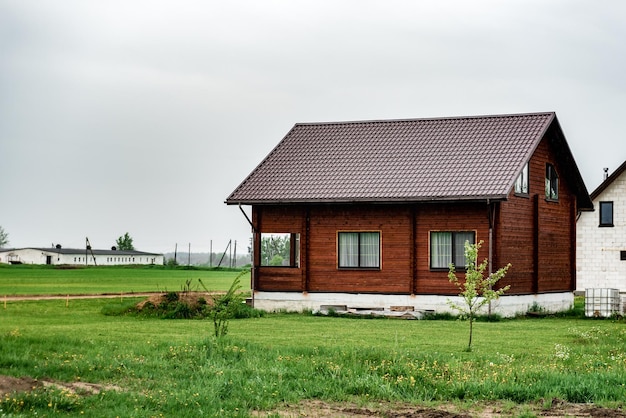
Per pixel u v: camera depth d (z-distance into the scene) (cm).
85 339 2448
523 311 3759
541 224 3947
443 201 3569
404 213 3719
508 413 1587
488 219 3547
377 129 4188
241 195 3941
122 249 17562
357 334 2805
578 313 3928
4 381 1725
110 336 2603
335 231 3844
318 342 2527
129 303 4094
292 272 3912
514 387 1734
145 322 3234
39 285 5897
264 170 4084
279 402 1669
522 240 3772
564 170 4203
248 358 2084
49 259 15200
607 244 5750
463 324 3259
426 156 3869
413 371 1888
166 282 6506
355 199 3712
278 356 2098
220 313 2534
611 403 1641
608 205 5772
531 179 3869
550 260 4034
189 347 2223
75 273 8475
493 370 1958
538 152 3944
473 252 2528
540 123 3866
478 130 3947
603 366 2064
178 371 1925
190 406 1600
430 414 1566
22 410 1541
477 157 3750
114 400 1625
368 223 3781
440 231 3659
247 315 3572
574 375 1870
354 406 1641
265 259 3997
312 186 3888
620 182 5728
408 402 1678
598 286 5769
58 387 1725
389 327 3095
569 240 4262
